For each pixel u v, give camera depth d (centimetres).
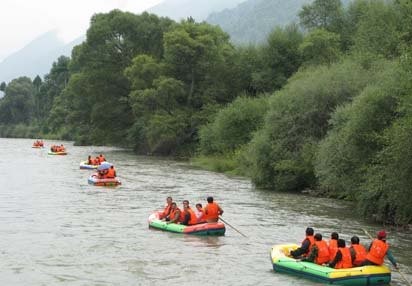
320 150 3008
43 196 3228
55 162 5869
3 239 2058
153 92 6738
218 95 6919
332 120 2917
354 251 1591
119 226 2330
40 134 13838
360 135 2539
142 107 6981
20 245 1966
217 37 7219
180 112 6850
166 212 2323
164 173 4762
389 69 2806
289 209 2838
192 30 7138
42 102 15712
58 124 12712
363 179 2570
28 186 3712
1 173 4584
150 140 7119
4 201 3011
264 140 3662
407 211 2262
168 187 3744
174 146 7162
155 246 1972
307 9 6706
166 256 1834
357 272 1520
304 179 3531
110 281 1550
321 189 3378
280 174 3572
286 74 6412
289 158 3538
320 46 5794
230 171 4825
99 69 8106
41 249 1909
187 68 7081
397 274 1662
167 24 8300
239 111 5362
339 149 2680
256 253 1894
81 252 1875
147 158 6756
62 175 4484
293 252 1670
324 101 3494
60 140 12450
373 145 2527
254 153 3719
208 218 2212
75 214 2617
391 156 2234
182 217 2255
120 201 3056
